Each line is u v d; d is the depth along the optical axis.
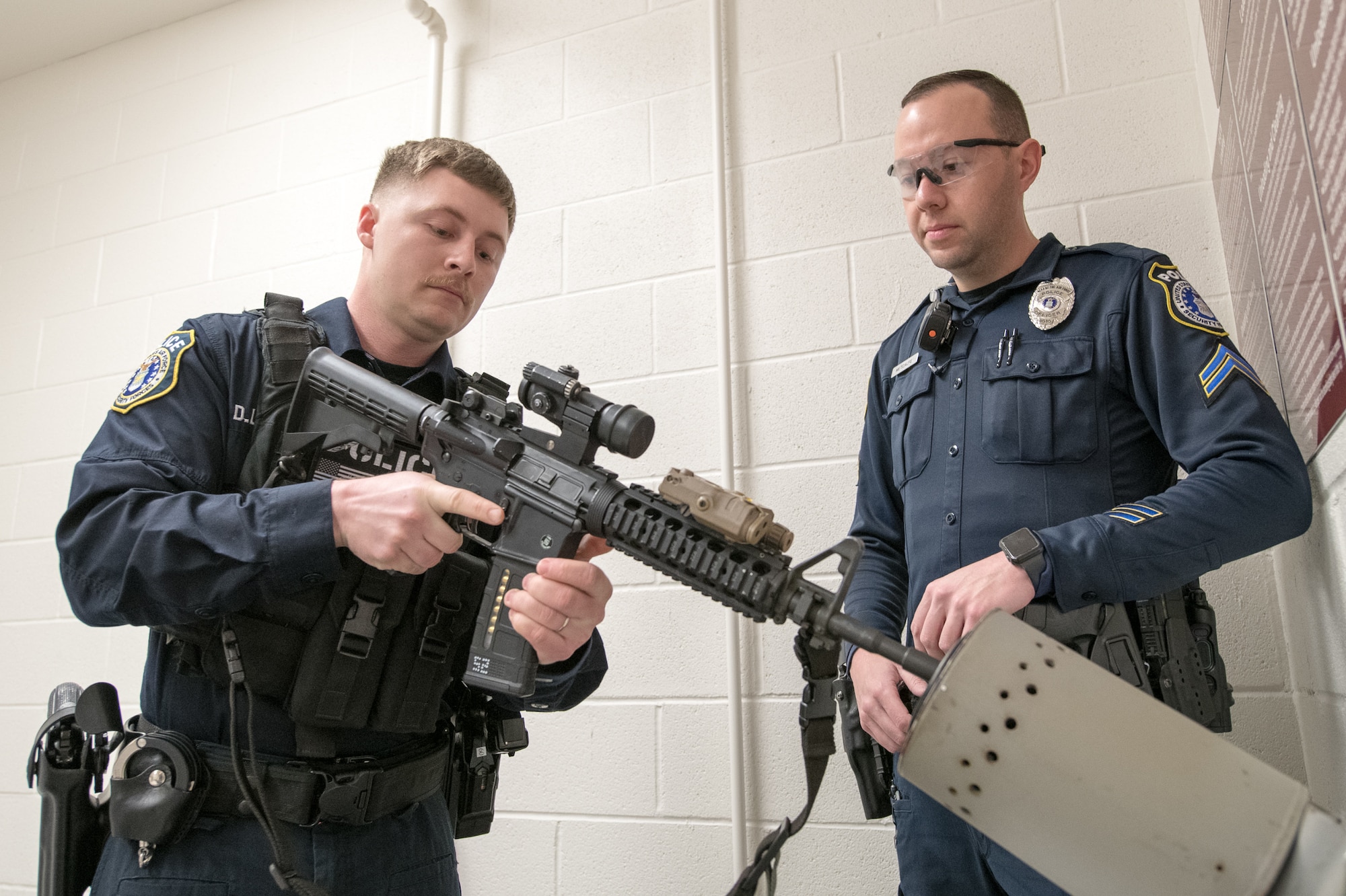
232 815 1.02
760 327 1.89
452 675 1.22
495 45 2.31
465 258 1.23
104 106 2.73
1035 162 1.33
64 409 2.52
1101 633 1.01
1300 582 1.27
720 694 1.77
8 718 2.31
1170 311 1.11
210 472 1.10
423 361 1.33
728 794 1.72
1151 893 0.64
